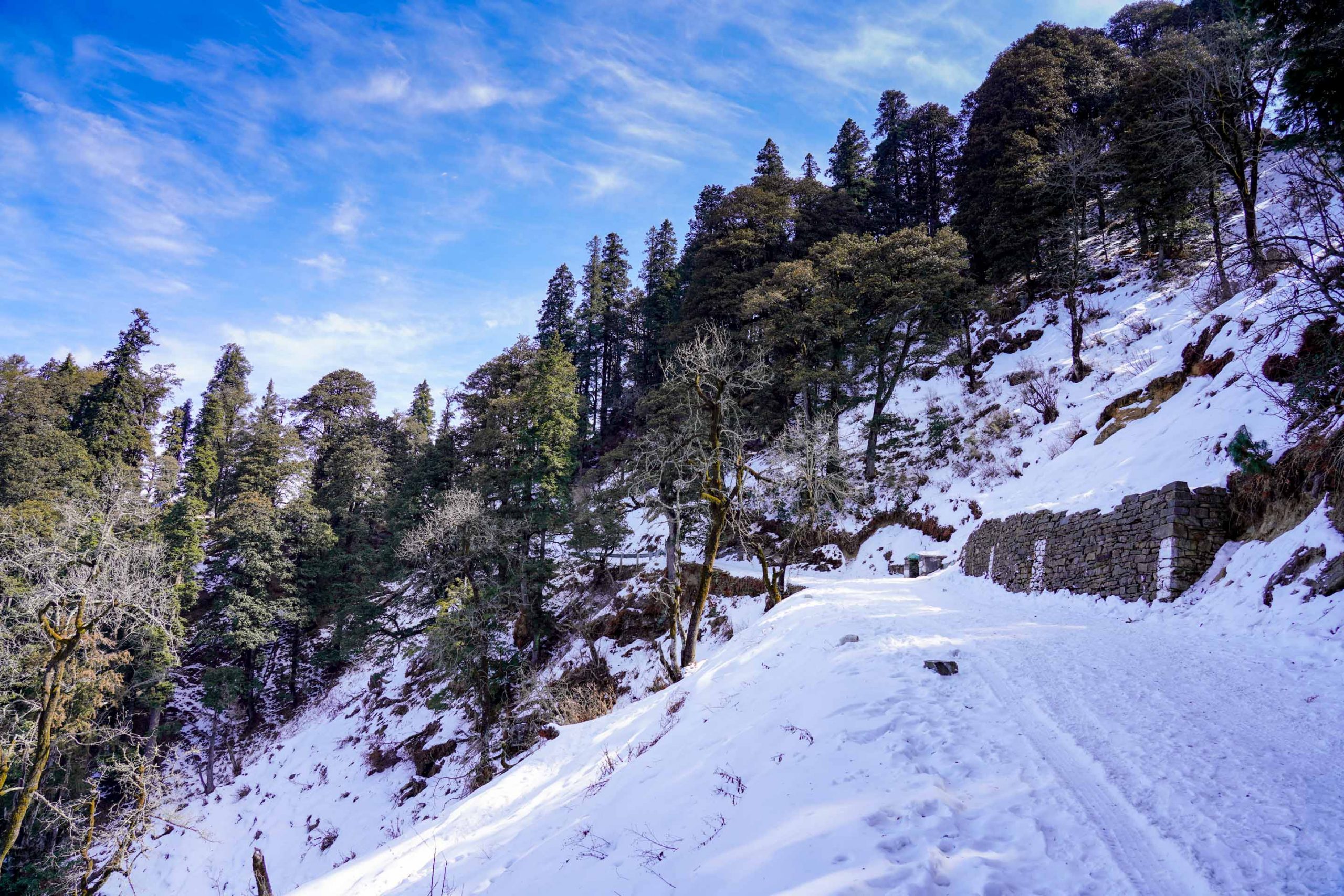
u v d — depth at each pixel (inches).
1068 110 1761.8
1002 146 1644.9
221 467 2255.2
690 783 303.6
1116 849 165.3
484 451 1387.8
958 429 1234.0
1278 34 422.0
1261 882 143.1
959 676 321.7
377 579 1418.6
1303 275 371.6
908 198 2250.2
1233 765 196.9
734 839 222.4
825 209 1860.2
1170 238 1264.8
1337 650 271.1
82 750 982.4
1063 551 559.8
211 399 2378.2
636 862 246.2
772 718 330.3
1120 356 1042.7
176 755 1310.3
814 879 170.7
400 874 392.2
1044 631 410.0
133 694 1195.3
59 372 2198.6
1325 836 155.0
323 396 2468.0
